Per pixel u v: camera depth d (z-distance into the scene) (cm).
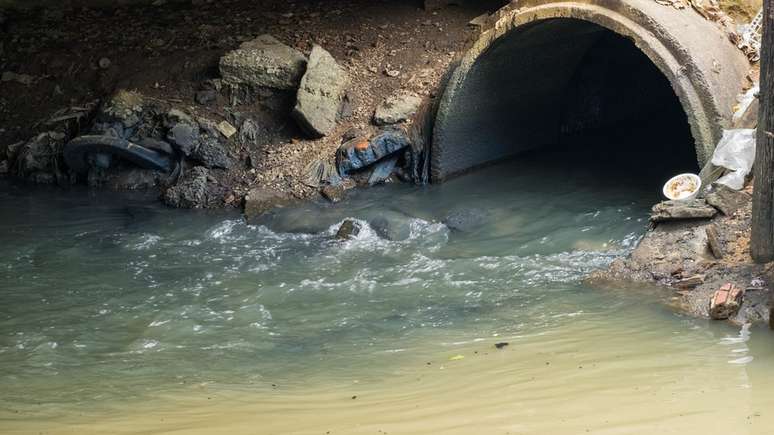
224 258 1036
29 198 1262
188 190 1216
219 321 865
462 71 1173
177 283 968
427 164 1224
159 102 1310
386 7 1462
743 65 1044
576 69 1360
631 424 572
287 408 643
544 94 1291
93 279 986
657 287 859
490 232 1060
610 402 612
